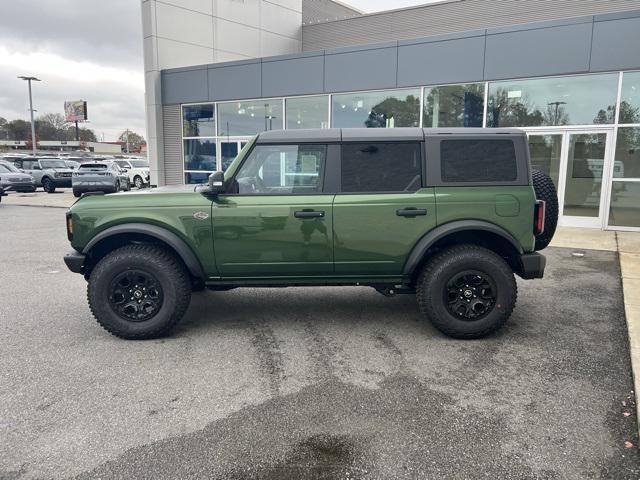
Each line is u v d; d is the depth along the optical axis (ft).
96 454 9.12
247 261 14.93
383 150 14.85
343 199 14.71
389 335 15.43
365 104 43.88
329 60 44.68
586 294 19.51
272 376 12.44
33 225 41.60
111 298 14.79
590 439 9.56
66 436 9.70
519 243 14.83
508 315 14.71
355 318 17.20
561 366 12.94
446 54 39.24
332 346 14.51
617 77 33.86
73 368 12.92
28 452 9.19
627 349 14.05
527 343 14.57
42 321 16.87
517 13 52.08
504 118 38.01
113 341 14.93
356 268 15.06
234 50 61.67
